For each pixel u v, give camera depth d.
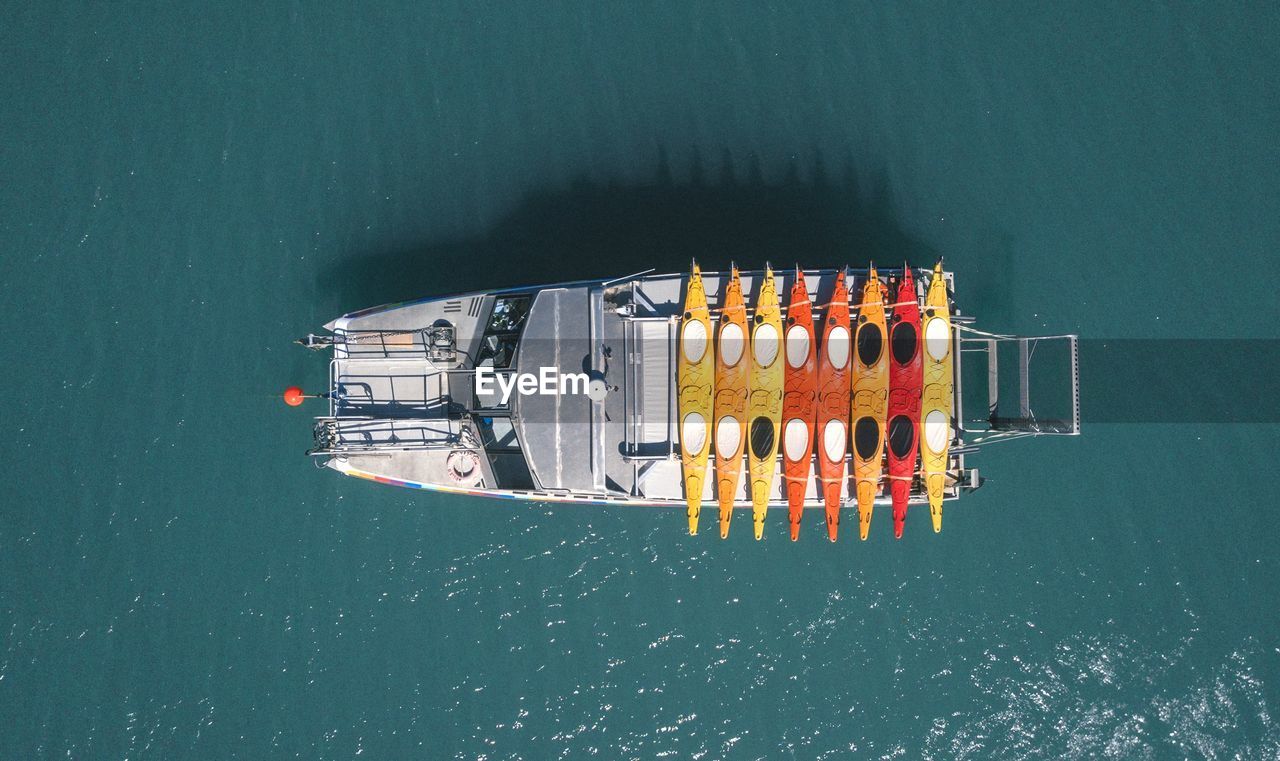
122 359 18.70
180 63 19.34
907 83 18.88
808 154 18.75
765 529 17.84
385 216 18.92
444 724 17.78
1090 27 18.95
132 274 18.86
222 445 18.47
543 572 17.97
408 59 19.22
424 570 18.06
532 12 19.23
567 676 17.83
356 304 18.80
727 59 18.97
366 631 18.02
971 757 17.66
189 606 18.14
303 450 18.36
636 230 18.67
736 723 17.70
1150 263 18.55
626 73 19.03
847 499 15.98
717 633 17.81
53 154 19.09
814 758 17.64
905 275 15.67
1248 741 17.55
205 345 18.72
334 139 19.06
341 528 18.19
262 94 19.23
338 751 17.80
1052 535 17.98
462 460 16.38
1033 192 18.66
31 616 18.16
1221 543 17.95
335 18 19.38
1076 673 17.78
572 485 15.77
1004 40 18.95
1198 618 17.81
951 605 17.88
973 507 17.95
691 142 18.84
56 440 18.52
